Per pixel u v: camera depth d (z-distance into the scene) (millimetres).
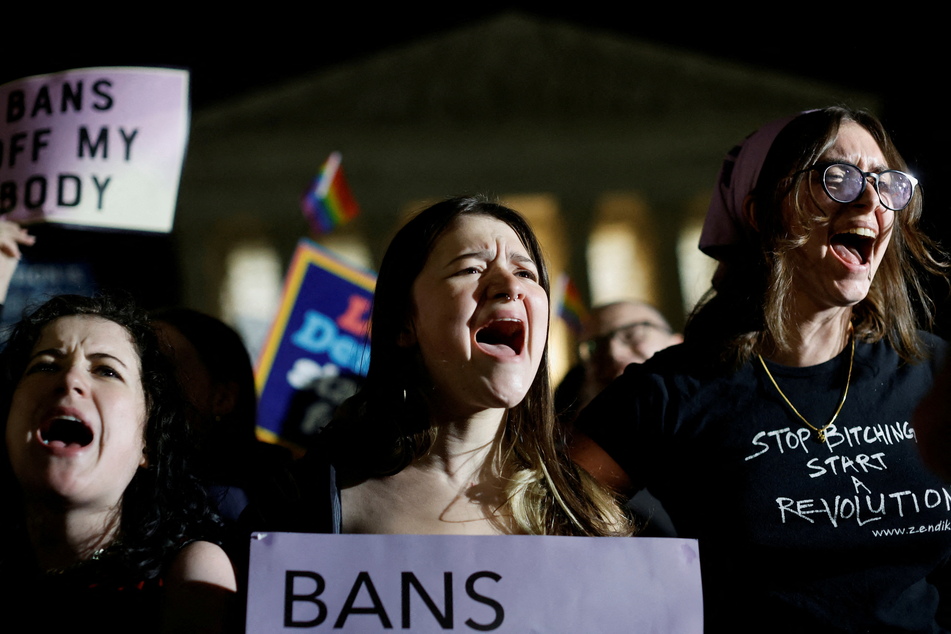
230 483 2797
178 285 20000
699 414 2277
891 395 2301
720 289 2469
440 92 21609
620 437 2311
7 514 2189
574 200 21578
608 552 1938
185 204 20828
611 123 21469
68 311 2281
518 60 21562
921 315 2756
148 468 2250
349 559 1887
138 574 2100
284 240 21062
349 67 21172
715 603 2188
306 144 21281
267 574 1862
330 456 2117
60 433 2238
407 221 2309
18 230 3223
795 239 2273
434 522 2033
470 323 2062
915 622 2162
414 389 2152
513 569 1908
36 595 2078
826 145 2309
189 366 3059
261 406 3896
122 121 3361
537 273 2229
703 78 21031
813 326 2322
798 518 2164
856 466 2211
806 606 2127
